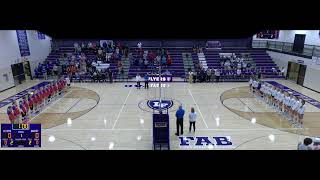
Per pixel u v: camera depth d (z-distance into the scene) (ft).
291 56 64.75
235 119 37.70
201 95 51.47
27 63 67.56
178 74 69.92
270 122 36.58
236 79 66.49
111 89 56.95
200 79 64.90
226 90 55.88
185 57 75.61
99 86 60.18
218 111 41.42
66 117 38.73
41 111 41.70
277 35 73.46
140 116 38.93
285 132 32.91
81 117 38.73
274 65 72.33
